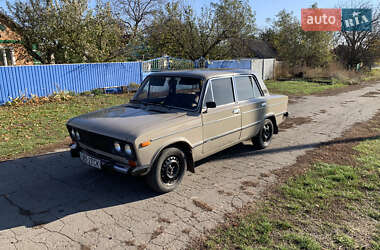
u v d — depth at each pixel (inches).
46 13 573.3
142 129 139.4
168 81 182.2
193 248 111.3
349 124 327.3
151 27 882.8
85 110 393.7
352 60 1152.2
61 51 625.6
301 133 290.2
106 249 111.7
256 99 216.1
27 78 456.4
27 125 308.0
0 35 644.7
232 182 172.9
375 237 116.7
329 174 180.4
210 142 176.7
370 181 168.9
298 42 1062.4
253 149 237.6
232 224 127.3
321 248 110.0
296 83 819.4
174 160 158.1
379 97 559.2
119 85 603.8
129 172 136.5
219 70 197.5
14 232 123.6
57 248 112.5
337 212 135.9
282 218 131.3
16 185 170.1
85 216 136.3
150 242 115.6
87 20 599.2
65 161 209.0
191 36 859.4
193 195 156.4
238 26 835.4
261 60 935.0
